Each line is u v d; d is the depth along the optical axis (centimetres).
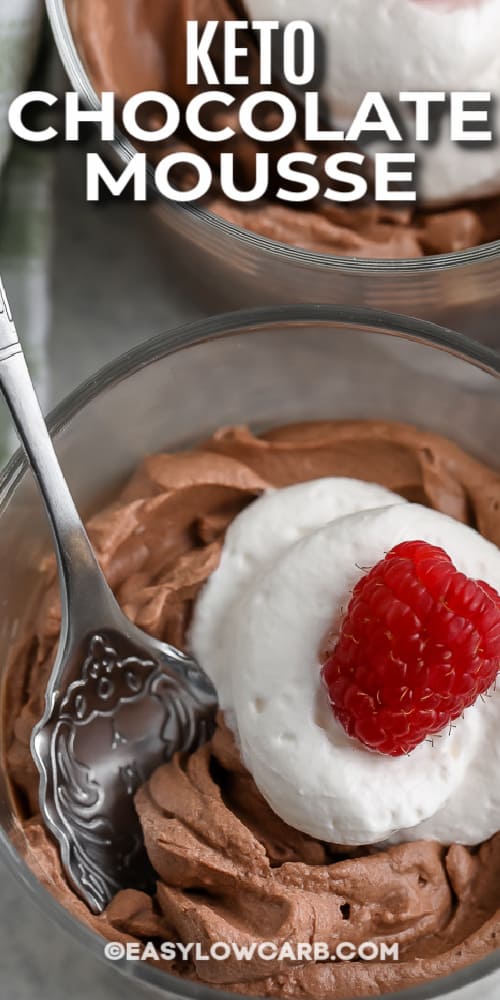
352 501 33
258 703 31
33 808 32
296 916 30
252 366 33
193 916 30
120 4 35
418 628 29
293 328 33
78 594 31
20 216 36
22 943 34
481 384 33
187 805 31
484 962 30
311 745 30
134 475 34
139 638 32
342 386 34
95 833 32
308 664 31
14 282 35
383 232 35
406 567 29
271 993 30
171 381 33
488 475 33
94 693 32
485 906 31
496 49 35
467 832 31
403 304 35
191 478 33
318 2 35
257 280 35
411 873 31
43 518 33
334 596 31
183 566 33
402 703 29
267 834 31
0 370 31
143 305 37
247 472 33
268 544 32
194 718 32
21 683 33
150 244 36
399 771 30
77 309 37
